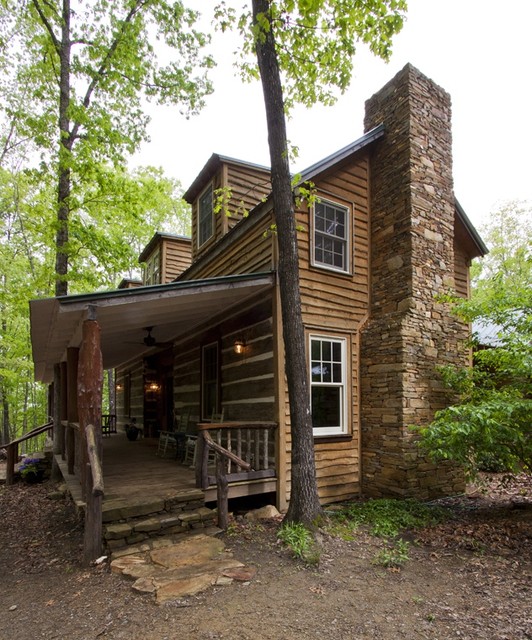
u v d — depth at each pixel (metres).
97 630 2.84
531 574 3.73
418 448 6.28
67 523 5.84
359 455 6.88
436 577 3.67
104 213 10.93
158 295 4.99
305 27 5.03
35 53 9.30
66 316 4.88
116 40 8.74
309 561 3.85
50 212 9.90
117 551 4.05
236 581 3.47
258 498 6.32
